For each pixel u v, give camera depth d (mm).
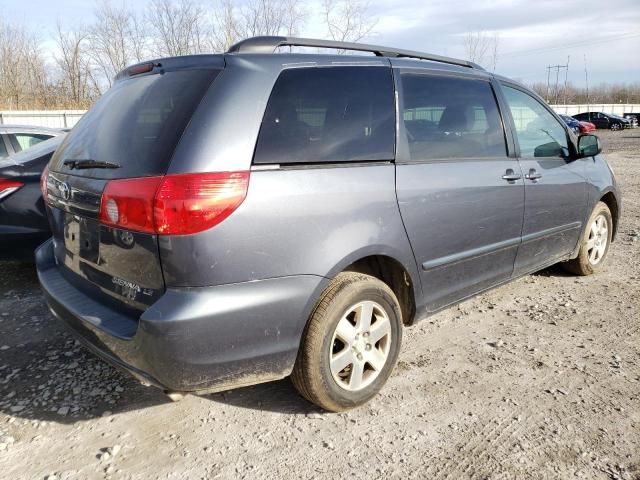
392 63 3197
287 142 2592
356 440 2707
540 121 4305
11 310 4363
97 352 2641
